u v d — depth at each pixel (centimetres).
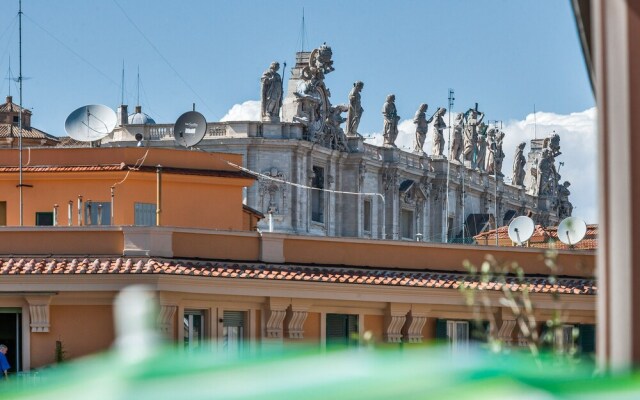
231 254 5994
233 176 8362
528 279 6384
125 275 5634
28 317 5688
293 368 905
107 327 5688
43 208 8362
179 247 5872
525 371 913
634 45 1526
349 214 18200
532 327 2020
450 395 872
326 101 17875
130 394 881
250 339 5872
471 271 2167
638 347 1512
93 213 8281
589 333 6303
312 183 17538
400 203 19325
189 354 931
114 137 16150
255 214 10300
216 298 5806
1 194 8381
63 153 8394
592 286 6366
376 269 6262
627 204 1523
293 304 5944
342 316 6081
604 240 1547
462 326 6225
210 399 873
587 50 1747
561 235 8038
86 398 885
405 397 870
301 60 18375
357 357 913
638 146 1523
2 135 14988
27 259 5791
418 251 6366
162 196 8225
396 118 19312
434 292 6153
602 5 1551
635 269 1517
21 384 1034
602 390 899
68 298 5700
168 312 5662
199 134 10006
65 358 5681
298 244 6144
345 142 18288
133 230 5819
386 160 18975
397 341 6150
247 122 16825
